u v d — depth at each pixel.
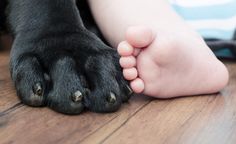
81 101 0.31
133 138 0.28
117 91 0.31
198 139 0.29
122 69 0.33
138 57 0.33
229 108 0.34
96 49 0.33
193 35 0.35
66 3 0.35
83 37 0.34
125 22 0.36
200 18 0.52
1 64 0.45
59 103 0.31
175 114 0.32
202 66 0.34
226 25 0.51
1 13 0.41
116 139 0.28
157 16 0.35
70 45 0.33
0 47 0.54
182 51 0.33
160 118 0.31
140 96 0.36
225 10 0.52
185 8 0.53
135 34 0.31
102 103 0.31
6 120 0.30
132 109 0.33
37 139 0.28
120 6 0.37
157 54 0.32
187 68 0.33
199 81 0.35
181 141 0.28
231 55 0.49
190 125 0.31
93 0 0.39
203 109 0.33
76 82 0.31
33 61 0.32
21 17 0.36
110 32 0.37
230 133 0.30
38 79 0.31
